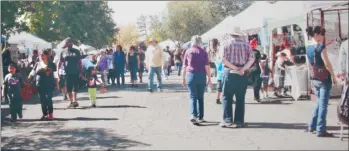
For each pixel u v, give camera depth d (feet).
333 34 24.94
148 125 25.53
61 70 40.42
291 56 27.78
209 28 24.95
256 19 23.30
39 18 61.16
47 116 29.19
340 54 21.75
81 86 46.60
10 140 22.53
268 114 24.61
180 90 44.29
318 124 20.57
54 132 24.48
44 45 69.10
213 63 32.30
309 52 21.39
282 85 28.22
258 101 28.71
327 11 24.23
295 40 27.68
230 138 21.25
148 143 20.98
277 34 27.58
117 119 28.14
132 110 31.81
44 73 29.04
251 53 24.08
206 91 35.50
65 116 30.42
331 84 21.01
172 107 32.53
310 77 21.52
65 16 79.41
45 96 29.09
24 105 37.19
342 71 21.39
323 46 21.04
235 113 23.85
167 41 51.52
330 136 20.33
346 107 20.01
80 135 23.39
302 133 20.94
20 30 61.11
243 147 19.34
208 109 29.94
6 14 52.44
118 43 55.01
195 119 25.18
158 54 44.39
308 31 21.74
